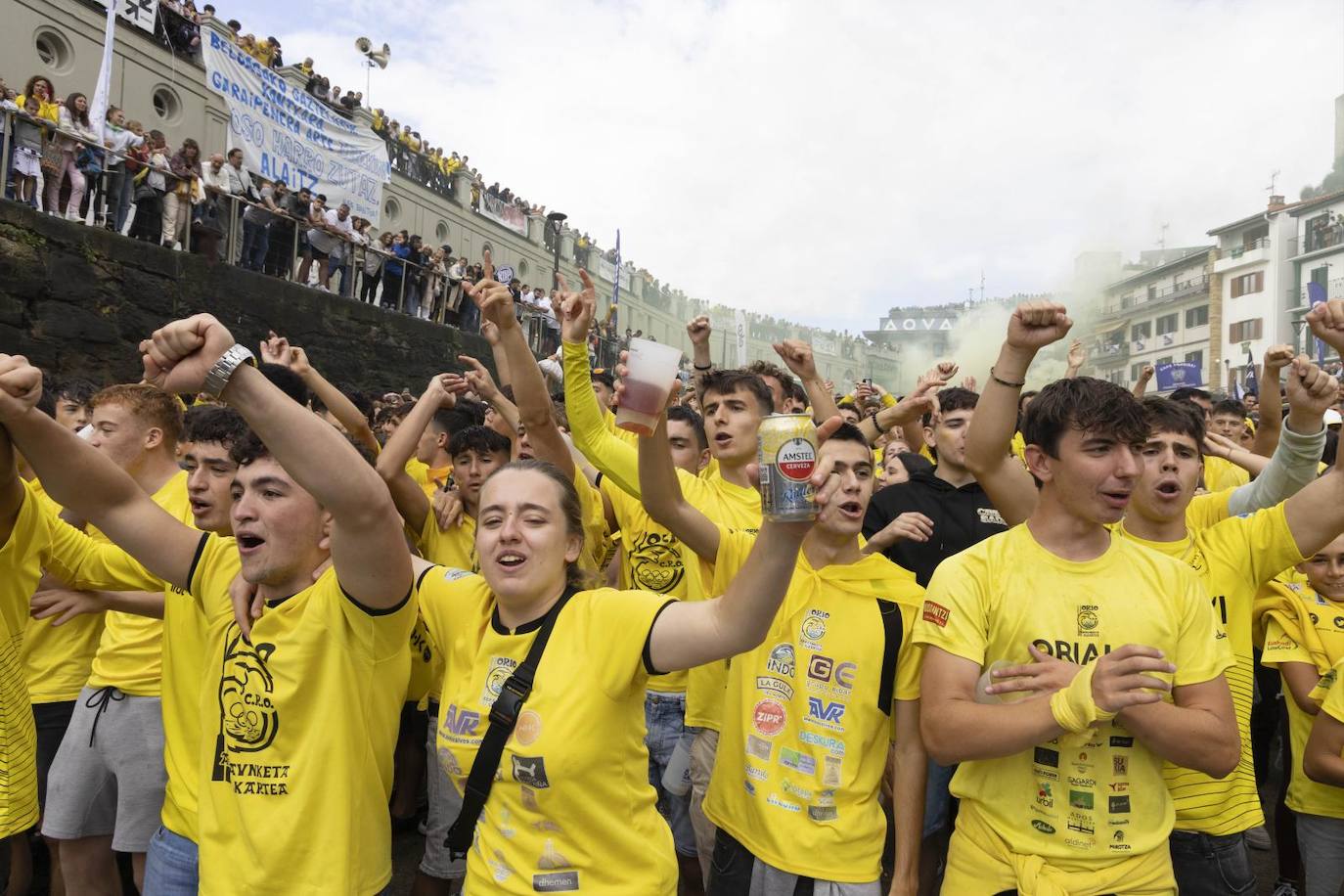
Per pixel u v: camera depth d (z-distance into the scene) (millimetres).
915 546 3502
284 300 10719
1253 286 39438
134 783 2650
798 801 2154
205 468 2309
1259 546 2234
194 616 2209
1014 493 2309
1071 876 1784
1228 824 2074
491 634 1859
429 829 2807
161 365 1418
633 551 3498
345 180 13258
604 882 1716
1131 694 1542
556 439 2814
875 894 2109
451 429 4523
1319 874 2557
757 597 1537
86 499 1887
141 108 12547
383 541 1623
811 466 1477
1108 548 1917
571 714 1695
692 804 2768
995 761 1914
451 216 20641
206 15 13648
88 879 2732
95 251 8195
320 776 1760
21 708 2072
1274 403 3678
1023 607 1883
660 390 2154
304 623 1777
